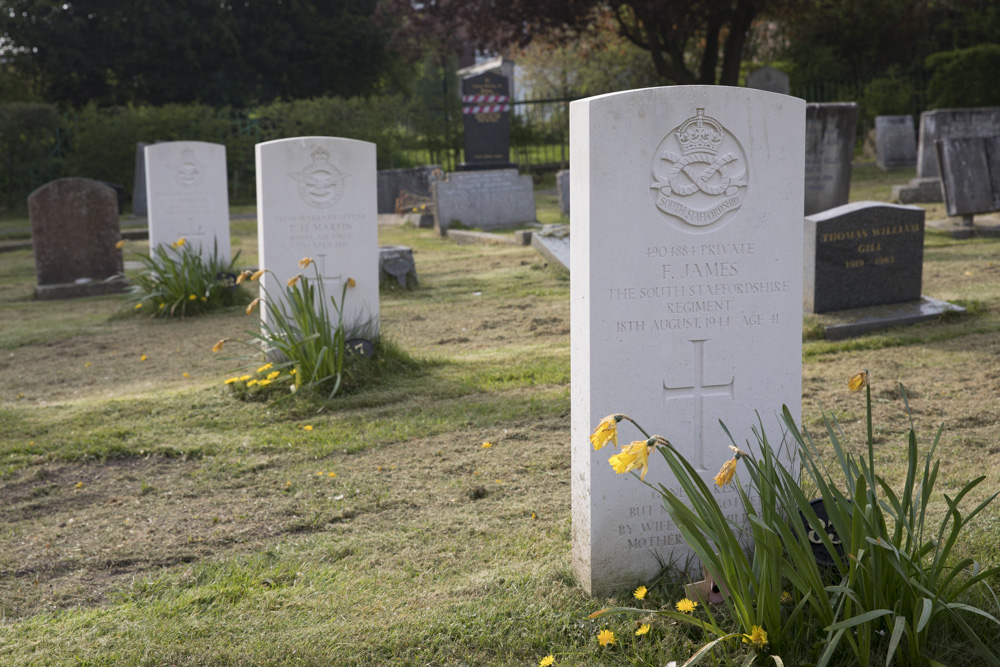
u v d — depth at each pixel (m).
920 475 4.23
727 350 3.33
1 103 26.00
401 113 28.42
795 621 2.82
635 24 24.11
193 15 28.73
